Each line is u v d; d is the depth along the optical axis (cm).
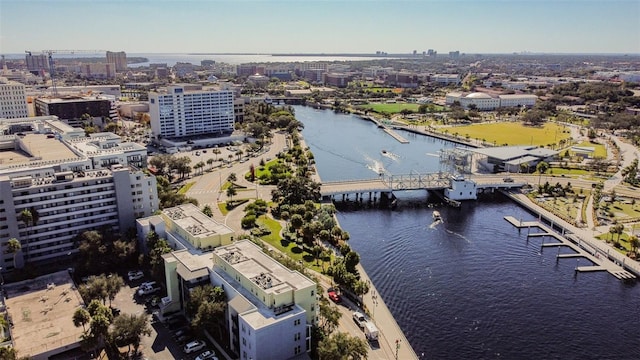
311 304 19100
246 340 17488
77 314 18662
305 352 18438
